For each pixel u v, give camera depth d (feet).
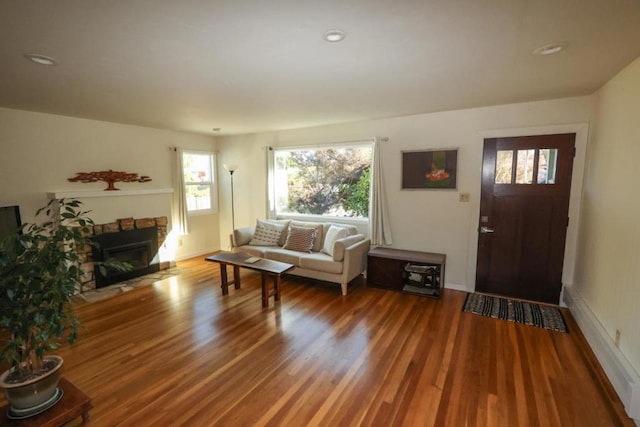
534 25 5.59
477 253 12.82
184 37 5.94
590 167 10.27
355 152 16.02
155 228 16.14
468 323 10.25
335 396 6.91
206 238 20.06
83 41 6.06
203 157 19.70
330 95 10.17
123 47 6.37
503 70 7.92
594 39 6.16
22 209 12.36
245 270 16.52
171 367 8.01
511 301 11.96
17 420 5.60
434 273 12.32
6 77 8.13
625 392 6.42
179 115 13.26
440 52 6.79
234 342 9.21
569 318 10.48
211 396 6.93
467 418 6.25
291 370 7.86
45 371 5.99
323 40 6.14
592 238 9.61
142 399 6.85
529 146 11.53
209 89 9.41
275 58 7.04
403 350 8.71
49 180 13.03
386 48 6.56
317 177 17.31
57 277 5.59
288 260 14.21
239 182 19.58
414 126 13.47
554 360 8.16
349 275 12.97
